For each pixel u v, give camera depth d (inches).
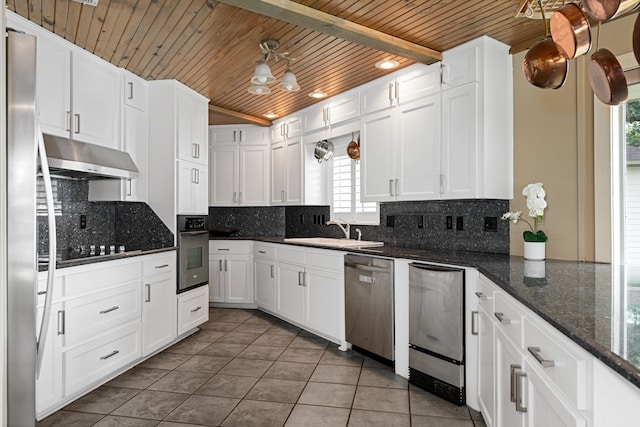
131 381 108.1
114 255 109.8
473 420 87.7
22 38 52.0
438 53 115.0
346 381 108.6
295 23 92.8
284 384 106.5
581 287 64.5
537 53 61.4
